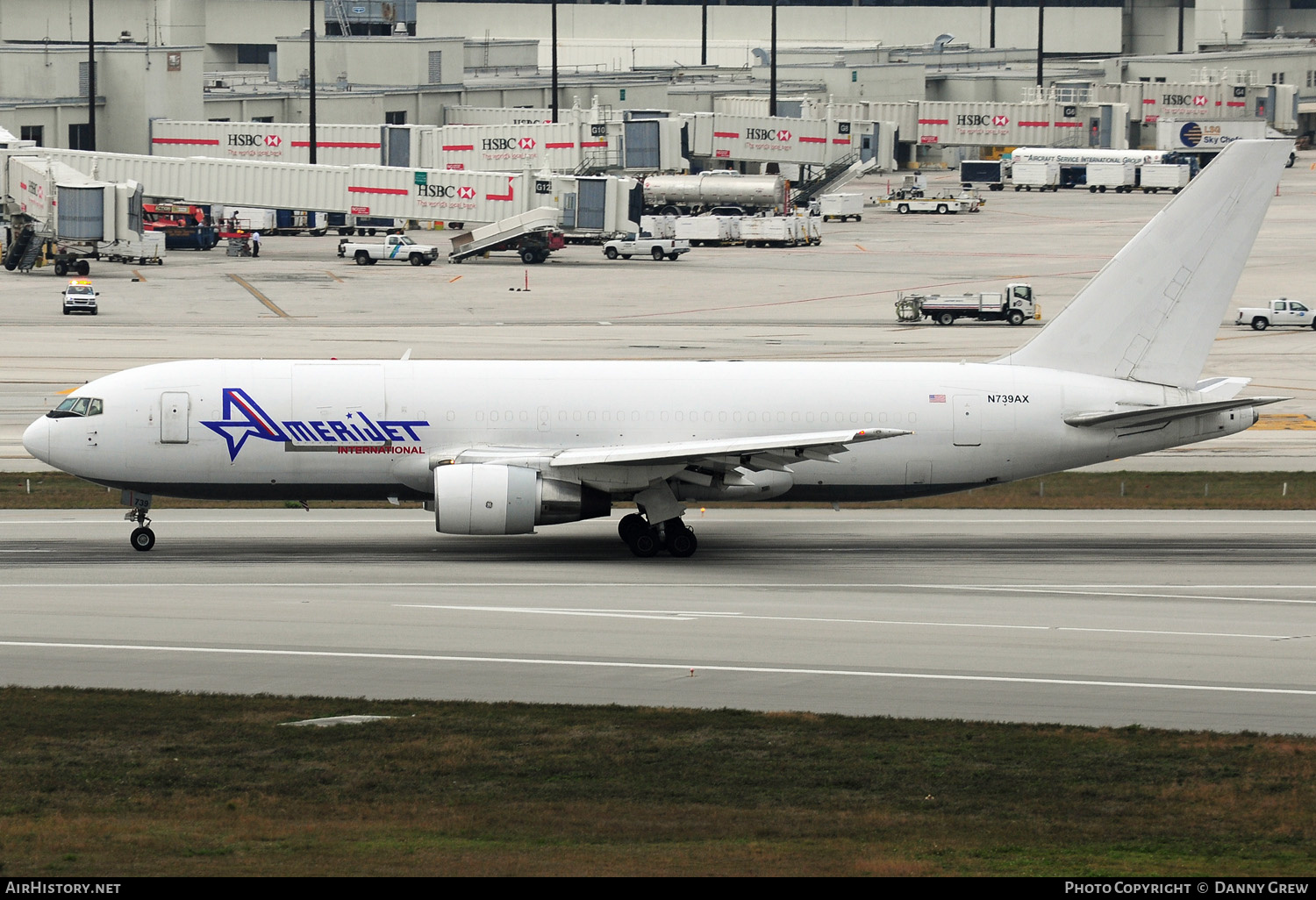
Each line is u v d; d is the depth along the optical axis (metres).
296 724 124.12
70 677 139.50
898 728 123.75
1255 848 93.69
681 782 109.12
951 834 96.38
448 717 126.56
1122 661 147.88
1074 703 133.25
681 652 150.38
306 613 166.50
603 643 153.88
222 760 113.81
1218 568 197.12
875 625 163.00
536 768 112.38
